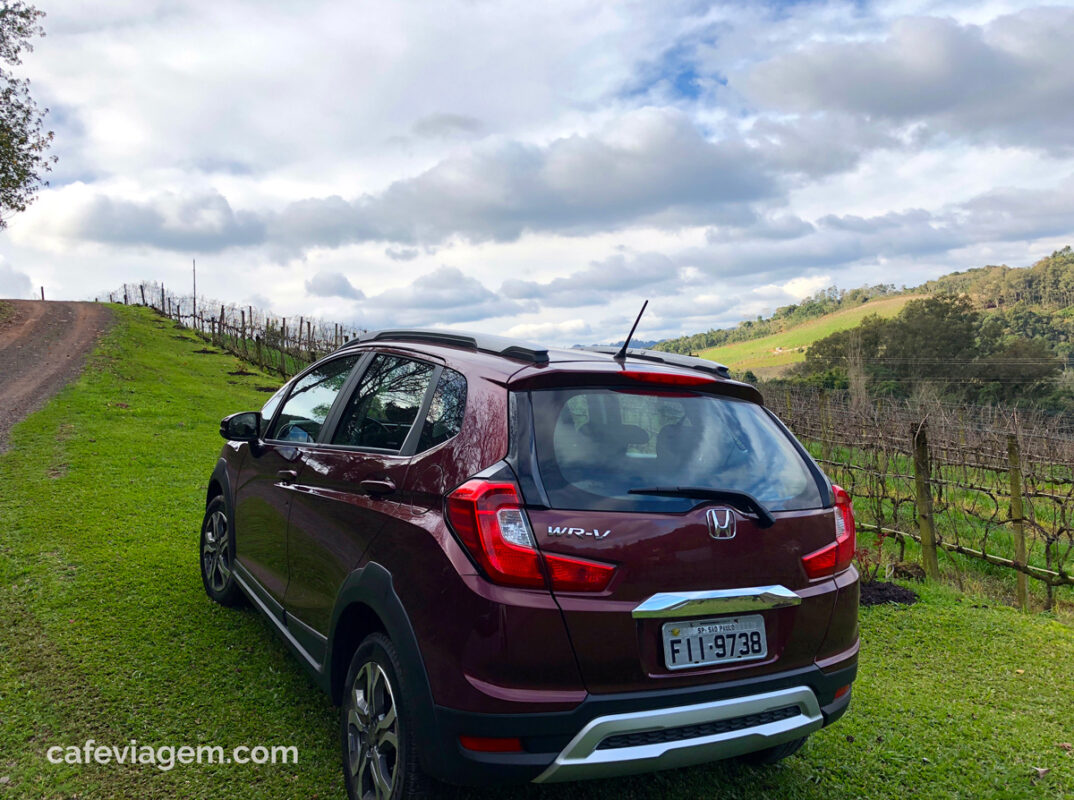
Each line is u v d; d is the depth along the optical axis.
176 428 13.24
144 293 51.50
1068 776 3.19
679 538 2.32
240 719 3.33
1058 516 10.80
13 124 35.62
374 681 2.56
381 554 2.60
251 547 4.09
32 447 10.34
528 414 2.39
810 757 3.30
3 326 30.89
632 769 2.23
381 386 3.24
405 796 2.29
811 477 2.79
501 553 2.16
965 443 18.78
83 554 5.61
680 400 2.73
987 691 4.15
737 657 2.41
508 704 2.11
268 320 32.38
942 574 7.05
